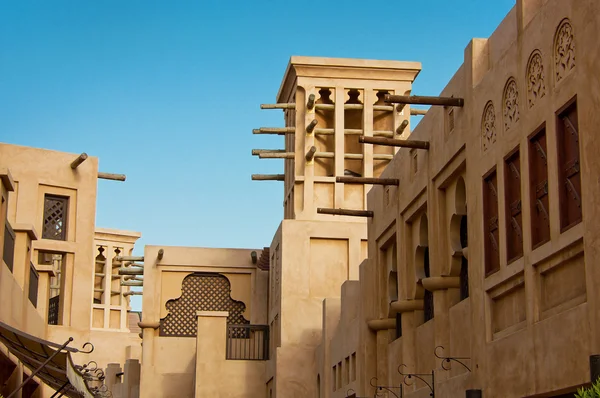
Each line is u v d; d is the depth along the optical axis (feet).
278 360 84.02
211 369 89.86
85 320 83.92
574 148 34.19
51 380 54.29
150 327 95.71
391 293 61.46
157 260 97.30
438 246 50.47
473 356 43.29
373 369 62.39
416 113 91.86
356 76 90.94
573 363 33.09
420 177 53.57
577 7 33.37
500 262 40.45
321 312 85.25
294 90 92.22
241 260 98.17
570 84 34.14
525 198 37.96
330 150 92.32
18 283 57.67
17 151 83.35
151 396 93.97
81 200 85.61
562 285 35.35
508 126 40.34
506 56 40.57
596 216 31.55
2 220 49.14
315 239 86.79
